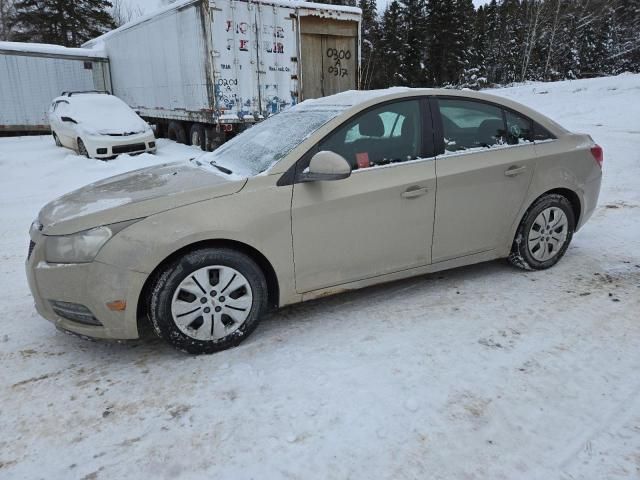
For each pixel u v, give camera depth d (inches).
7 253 198.2
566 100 778.2
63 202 123.8
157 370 111.5
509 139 150.3
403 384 103.7
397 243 134.6
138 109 599.5
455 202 139.7
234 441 88.7
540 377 105.3
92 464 84.3
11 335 130.0
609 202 250.5
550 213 157.9
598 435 88.4
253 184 117.7
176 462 84.3
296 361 113.3
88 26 1459.2
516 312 134.3
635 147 406.0
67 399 101.8
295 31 442.9
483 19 2007.9
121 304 107.4
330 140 125.8
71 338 127.9
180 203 111.7
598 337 120.6
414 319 131.9
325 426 91.8
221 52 409.1
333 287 130.0
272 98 443.2
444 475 80.3
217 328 116.0
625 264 167.2
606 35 1958.7
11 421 95.3
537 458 83.5
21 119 676.1
